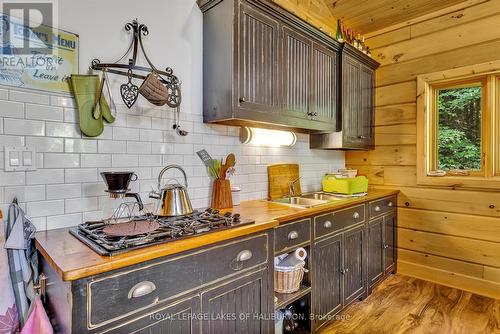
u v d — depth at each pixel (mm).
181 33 1790
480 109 2508
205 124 1915
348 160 3289
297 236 1729
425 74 2717
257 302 1428
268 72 1880
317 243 1889
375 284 2549
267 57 1871
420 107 2748
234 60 1687
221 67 1751
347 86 2607
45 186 1306
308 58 2201
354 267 2264
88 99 1396
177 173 1764
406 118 2859
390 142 2973
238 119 1720
